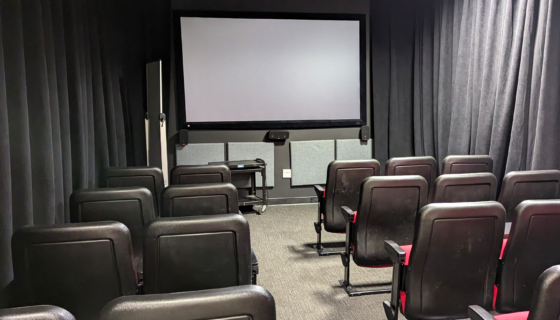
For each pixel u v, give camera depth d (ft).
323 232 13.69
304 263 10.80
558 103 10.91
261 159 16.81
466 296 5.57
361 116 18.57
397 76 18.31
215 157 17.51
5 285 6.32
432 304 5.58
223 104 17.46
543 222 4.97
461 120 15.44
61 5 9.40
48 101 8.18
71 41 10.03
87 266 4.56
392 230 7.51
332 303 8.48
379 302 8.49
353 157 18.62
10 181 6.52
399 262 5.73
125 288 4.74
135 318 2.50
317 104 18.20
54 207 8.29
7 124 6.53
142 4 16.29
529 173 7.50
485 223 5.17
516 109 12.23
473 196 7.58
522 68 12.05
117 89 13.71
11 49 7.06
